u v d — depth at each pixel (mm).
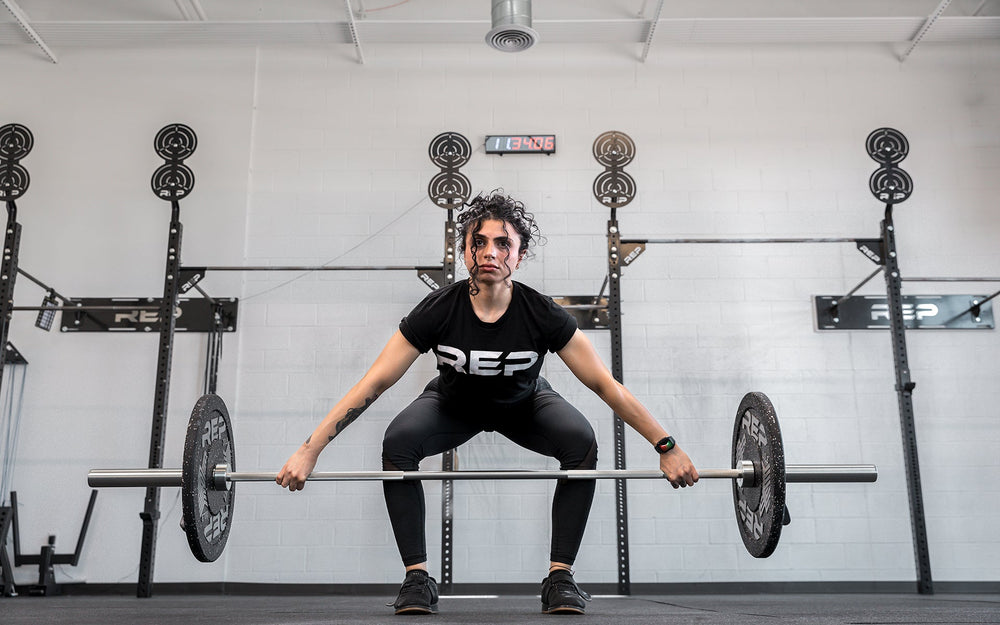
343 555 4500
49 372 4672
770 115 5113
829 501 4598
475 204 1818
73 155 4980
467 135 5066
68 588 4391
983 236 4957
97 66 5121
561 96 5129
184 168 4152
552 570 1874
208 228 4883
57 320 4738
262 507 4551
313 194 4969
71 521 4492
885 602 2883
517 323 1833
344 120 5082
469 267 1803
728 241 4082
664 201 4980
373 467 4594
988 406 4727
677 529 4562
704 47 5215
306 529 4531
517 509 4551
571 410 1972
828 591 4484
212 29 4895
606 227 4930
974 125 5117
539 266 4871
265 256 4871
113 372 4684
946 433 4684
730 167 5035
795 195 5000
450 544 3990
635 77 5160
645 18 5191
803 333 4793
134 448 4594
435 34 5004
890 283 4141
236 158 5000
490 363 1853
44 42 5039
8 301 3992
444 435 1998
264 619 1697
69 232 4863
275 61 5164
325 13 5273
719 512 4586
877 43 5234
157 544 4441
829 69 5188
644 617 1669
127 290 4793
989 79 5188
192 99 5082
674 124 5090
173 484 1985
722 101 5129
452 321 1832
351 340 4766
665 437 1861
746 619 1562
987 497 4609
